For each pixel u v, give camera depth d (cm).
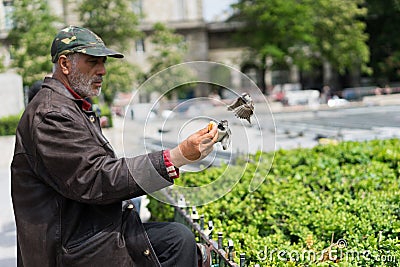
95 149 278
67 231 285
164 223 318
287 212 514
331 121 2289
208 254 347
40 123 279
